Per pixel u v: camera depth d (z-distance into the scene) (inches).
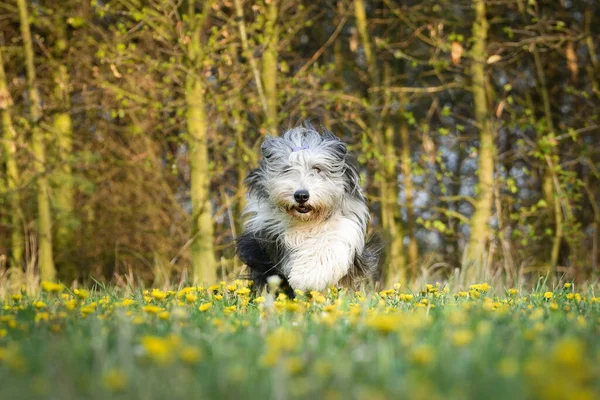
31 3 561.0
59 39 562.6
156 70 514.6
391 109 571.5
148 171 585.9
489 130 534.0
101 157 590.6
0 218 605.6
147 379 118.3
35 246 573.3
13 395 112.0
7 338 169.9
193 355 126.6
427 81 645.9
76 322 185.8
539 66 570.6
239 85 491.2
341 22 559.2
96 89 568.7
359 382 118.6
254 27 484.7
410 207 579.5
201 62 475.5
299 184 299.4
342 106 584.7
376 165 571.5
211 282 468.8
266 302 242.4
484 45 529.7
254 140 578.9
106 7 466.0
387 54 605.9
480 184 531.2
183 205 629.6
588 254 623.2
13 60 592.7
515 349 143.1
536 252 636.7
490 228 538.3
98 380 117.6
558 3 616.1
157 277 521.0
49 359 133.4
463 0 541.6
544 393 98.4
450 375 118.0
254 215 331.3
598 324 187.8
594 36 549.6
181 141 583.5
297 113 551.5
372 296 270.7
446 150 658.2
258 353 143.0
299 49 650.8
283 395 111.2
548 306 232.2
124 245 610.9
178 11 512.1
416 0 621.0
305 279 288.4
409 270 603.8
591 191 634.2
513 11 608.4
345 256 294.0
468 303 232.2
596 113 582.2
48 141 574.2
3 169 581.3
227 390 115.6
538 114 630.5
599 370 118.5
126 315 202.5
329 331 165.0
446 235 653.9
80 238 603.8
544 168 574.9
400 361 128.8
